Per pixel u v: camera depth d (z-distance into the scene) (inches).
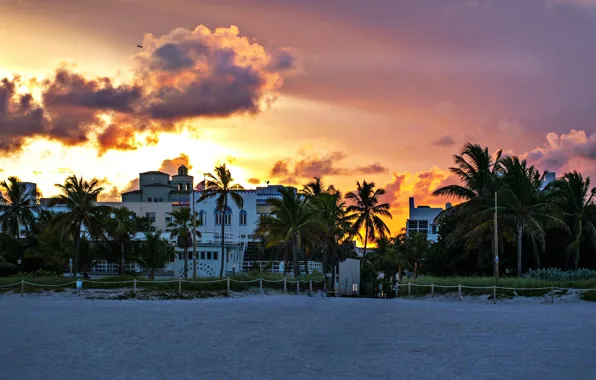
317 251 4224.9
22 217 3595.0
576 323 1362.0
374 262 4648.1
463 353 964.6
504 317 1498.5
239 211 4269.2
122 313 1585.9
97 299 2112.5
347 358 925.2
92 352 973.2
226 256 3833.7
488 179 2615.7
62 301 2022.6
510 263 2928.2
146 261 3752.5
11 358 921.5
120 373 816.3
